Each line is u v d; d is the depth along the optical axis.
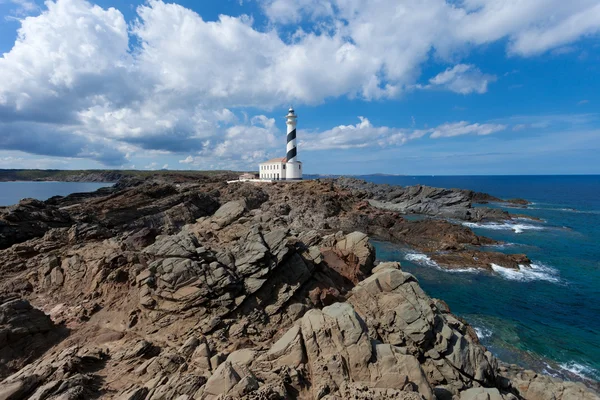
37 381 14.48
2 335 17.12
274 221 39.56
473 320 34.03
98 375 15.84
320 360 14.88
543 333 31.67
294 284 24.88
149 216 55.34
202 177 147.00
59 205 62.56
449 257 53.88
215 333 20.20
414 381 14.22
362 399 12.75
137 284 23.52
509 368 24.78
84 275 25.75
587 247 62.84
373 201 113.12
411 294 21.91
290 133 103.06
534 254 57.91
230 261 24.06
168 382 14.23
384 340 19.73
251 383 12.98
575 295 40.53
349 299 23.94
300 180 102.19
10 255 29.48
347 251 32.97
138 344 18.02
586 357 27.94
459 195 106.75
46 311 22.33
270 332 21.56
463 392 16.61
